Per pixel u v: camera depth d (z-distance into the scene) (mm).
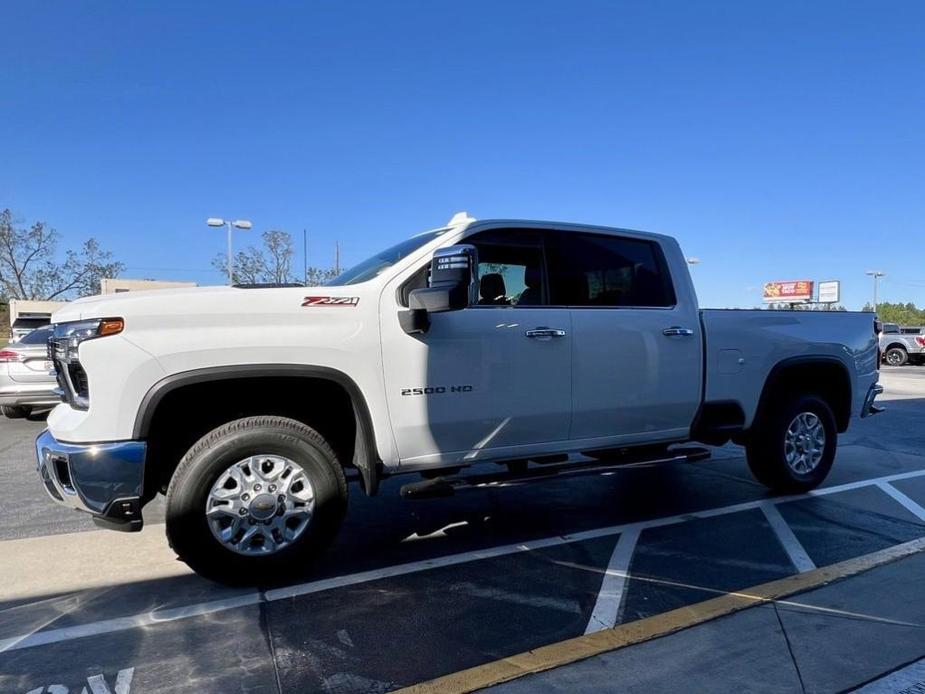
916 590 3719
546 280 4453
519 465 4539
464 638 3109
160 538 4574
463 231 4176
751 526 4895
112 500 3281
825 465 5871
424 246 4066
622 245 4844
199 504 3436
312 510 3697
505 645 3043
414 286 3941
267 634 3141
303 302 3635
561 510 5320
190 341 3375
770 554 4293
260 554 3600
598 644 3051
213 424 3793
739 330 5211
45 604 3480
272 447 3582
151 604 3477
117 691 2641
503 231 4348
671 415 4891
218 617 3318
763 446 5570
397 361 3832
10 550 4324
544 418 4312
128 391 3277
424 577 3875
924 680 2766
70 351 3371
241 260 41281
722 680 2748
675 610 3432
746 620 3318
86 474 3242
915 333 29078
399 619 3311
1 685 2684
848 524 4949
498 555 4258
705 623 3281
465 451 4121
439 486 4047
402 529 4820
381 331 3793
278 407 3904
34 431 9594
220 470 3477
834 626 3258
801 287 61969
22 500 5625
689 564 4109
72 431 3295
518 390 4199
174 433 3756
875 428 9820
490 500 5629
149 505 5492
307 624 3248
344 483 3787
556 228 4551
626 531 4770
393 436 3854
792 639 3115
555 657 2928
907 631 3213
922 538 4633
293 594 3609
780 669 2842
